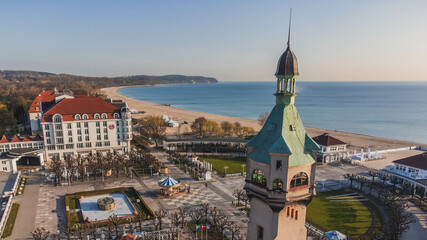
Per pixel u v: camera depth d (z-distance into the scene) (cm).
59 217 7856
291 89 3194
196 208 8494
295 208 3153
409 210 8444
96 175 11425
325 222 7725
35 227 7306
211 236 7025
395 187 10156
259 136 3291
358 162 13400
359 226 7512
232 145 15888
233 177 11338
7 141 12494
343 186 10400
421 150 16462
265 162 3023
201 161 13400
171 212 8212
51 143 12769
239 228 6844
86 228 7169
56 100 14675
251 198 3356
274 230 3067
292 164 2928
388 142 18588
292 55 3156
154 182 10725
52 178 10838
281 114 3181
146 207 8419
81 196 9131
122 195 9494
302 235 3259
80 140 13212
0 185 10000
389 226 7138
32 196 9262
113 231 6931
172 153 13738
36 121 17150
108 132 13662
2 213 8012
